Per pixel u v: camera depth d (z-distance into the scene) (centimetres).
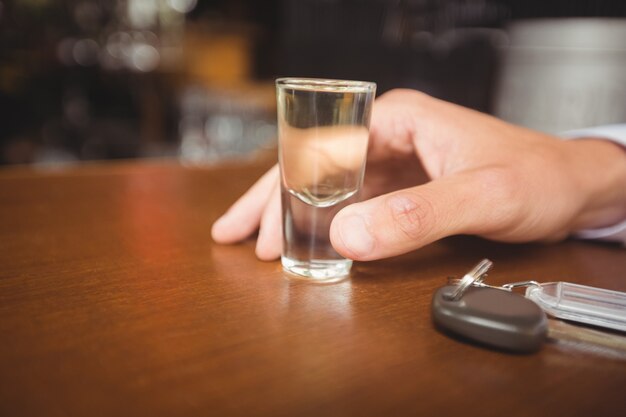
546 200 31
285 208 29
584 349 22
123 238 34
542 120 128
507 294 24
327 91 27
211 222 39
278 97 28
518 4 129
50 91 165
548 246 35
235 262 31
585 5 119
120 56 167
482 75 136
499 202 29
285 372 20
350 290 27
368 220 26
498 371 21
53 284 27
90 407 18
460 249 34
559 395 20
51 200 43
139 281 28
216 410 18
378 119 35
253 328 23
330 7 168
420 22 140
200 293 27
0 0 150
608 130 38
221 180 53
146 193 47
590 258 33
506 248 35
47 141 165
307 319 24
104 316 24
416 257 32
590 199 33
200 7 177
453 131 33
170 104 182
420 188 28
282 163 29
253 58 184
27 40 156
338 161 28
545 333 22
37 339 22
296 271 29
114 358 21
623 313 24
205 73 179
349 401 19
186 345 22
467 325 22
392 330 24
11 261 30
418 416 18
